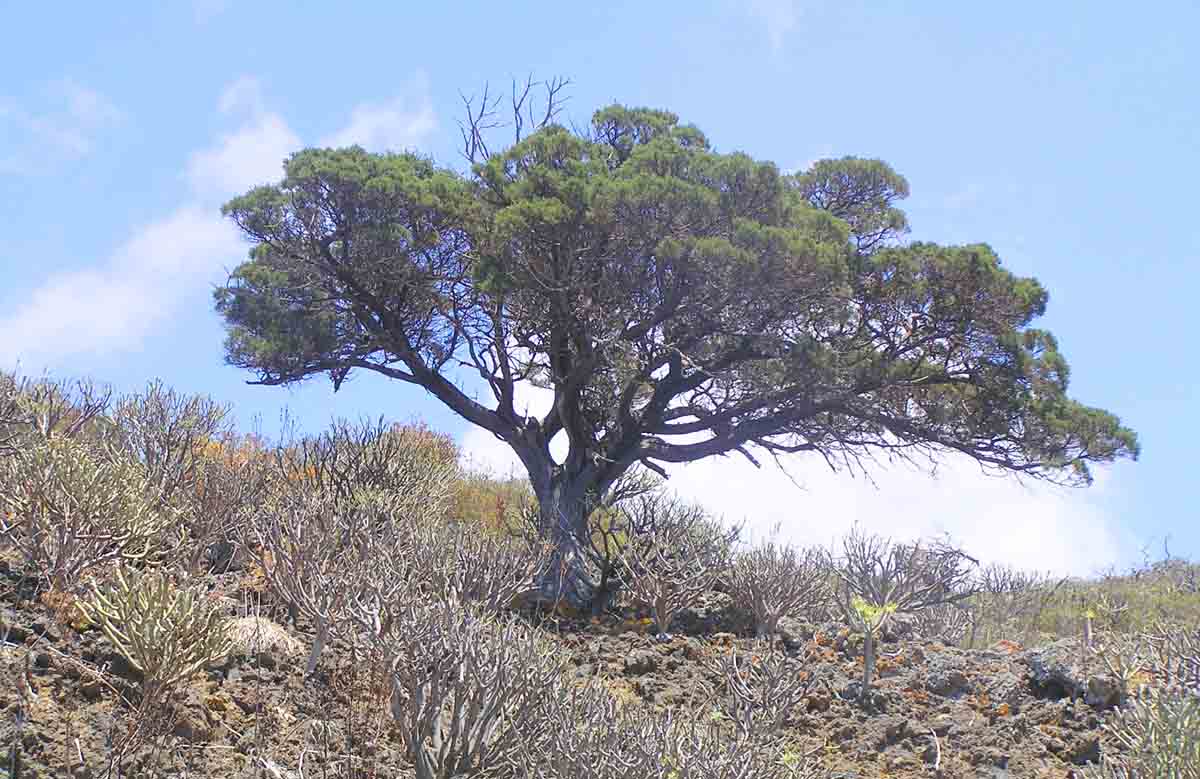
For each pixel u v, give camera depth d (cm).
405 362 1656
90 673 721
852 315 1561
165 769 672
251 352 1641
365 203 1602
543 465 1552
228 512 1066
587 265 1520
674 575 1206
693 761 655
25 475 881
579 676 990
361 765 718
